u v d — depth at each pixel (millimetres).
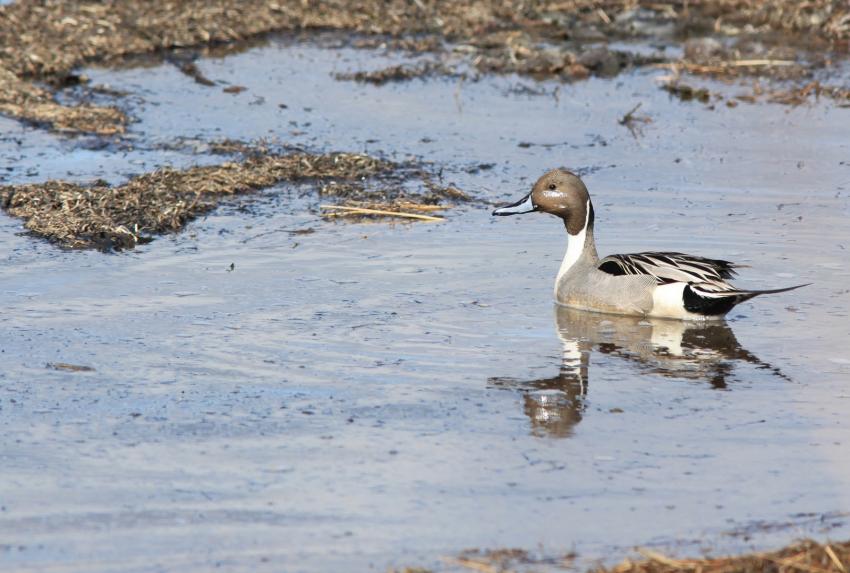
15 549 8398
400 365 11859
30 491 9266
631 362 12086
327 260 15062
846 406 10961
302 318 13070
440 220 16766
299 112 22016
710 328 13125
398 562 8195
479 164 19344
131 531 8656
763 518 8852
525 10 28094
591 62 25000
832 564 7945
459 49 25938
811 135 20719
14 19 25609
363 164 18953
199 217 16797
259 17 27328
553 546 8414
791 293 14062
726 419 10672
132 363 11812
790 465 9750
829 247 15461
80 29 25625
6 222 16391
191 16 26844
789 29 27109
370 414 10711
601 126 21391
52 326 12734
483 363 11984
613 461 9820
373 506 9031
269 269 14680
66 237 15656
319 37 26953
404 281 14367
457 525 8742
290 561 8234
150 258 15047
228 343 12344
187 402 10945
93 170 18656
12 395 11055
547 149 20094
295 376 11555
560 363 12031
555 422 10594
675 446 10109
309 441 10172
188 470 9633
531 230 16422
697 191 17844
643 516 8891
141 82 23547
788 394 11250
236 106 22266
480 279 14523
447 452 9977
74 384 11312
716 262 13555
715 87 23656
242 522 8797
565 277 13961
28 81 23047
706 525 8734
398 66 24750
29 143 19953
